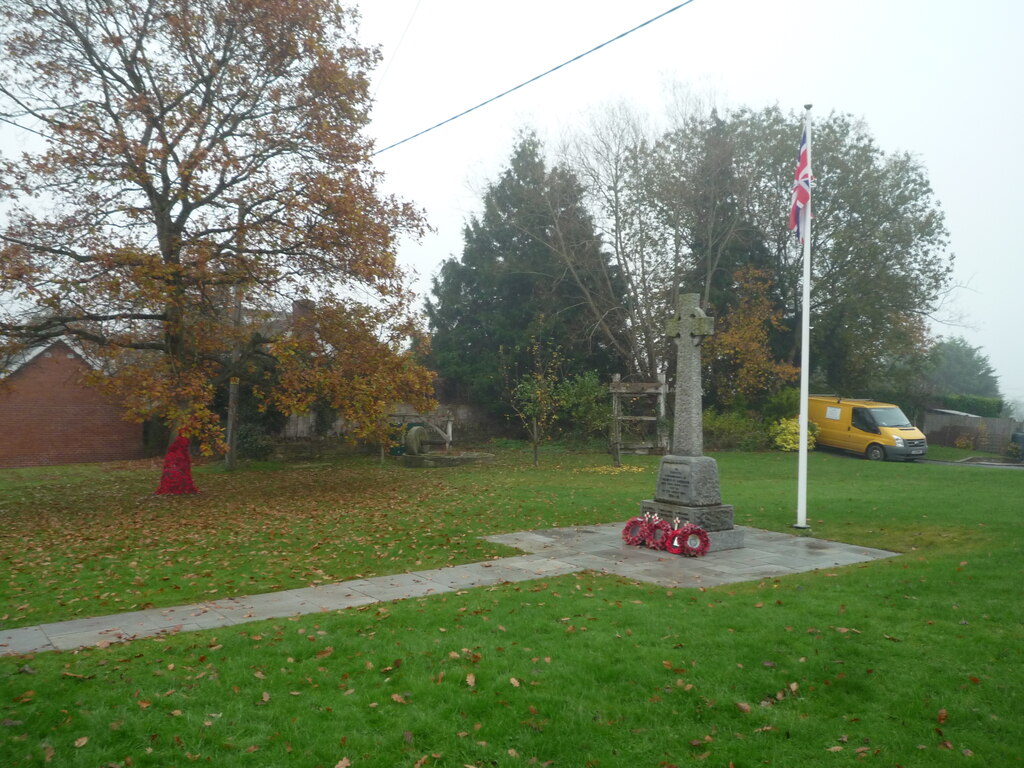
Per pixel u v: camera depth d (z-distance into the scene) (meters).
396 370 17.05
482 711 4.71
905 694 4.95
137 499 16.86
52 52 15.43
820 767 4.10
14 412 27.89
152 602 7.50
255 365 17.89
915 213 33.38
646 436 30.59
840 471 22.34
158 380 14.35
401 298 17.70
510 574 8.77
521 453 28.25
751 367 30.45
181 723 4.47
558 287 32.41
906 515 12.87
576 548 10.38
